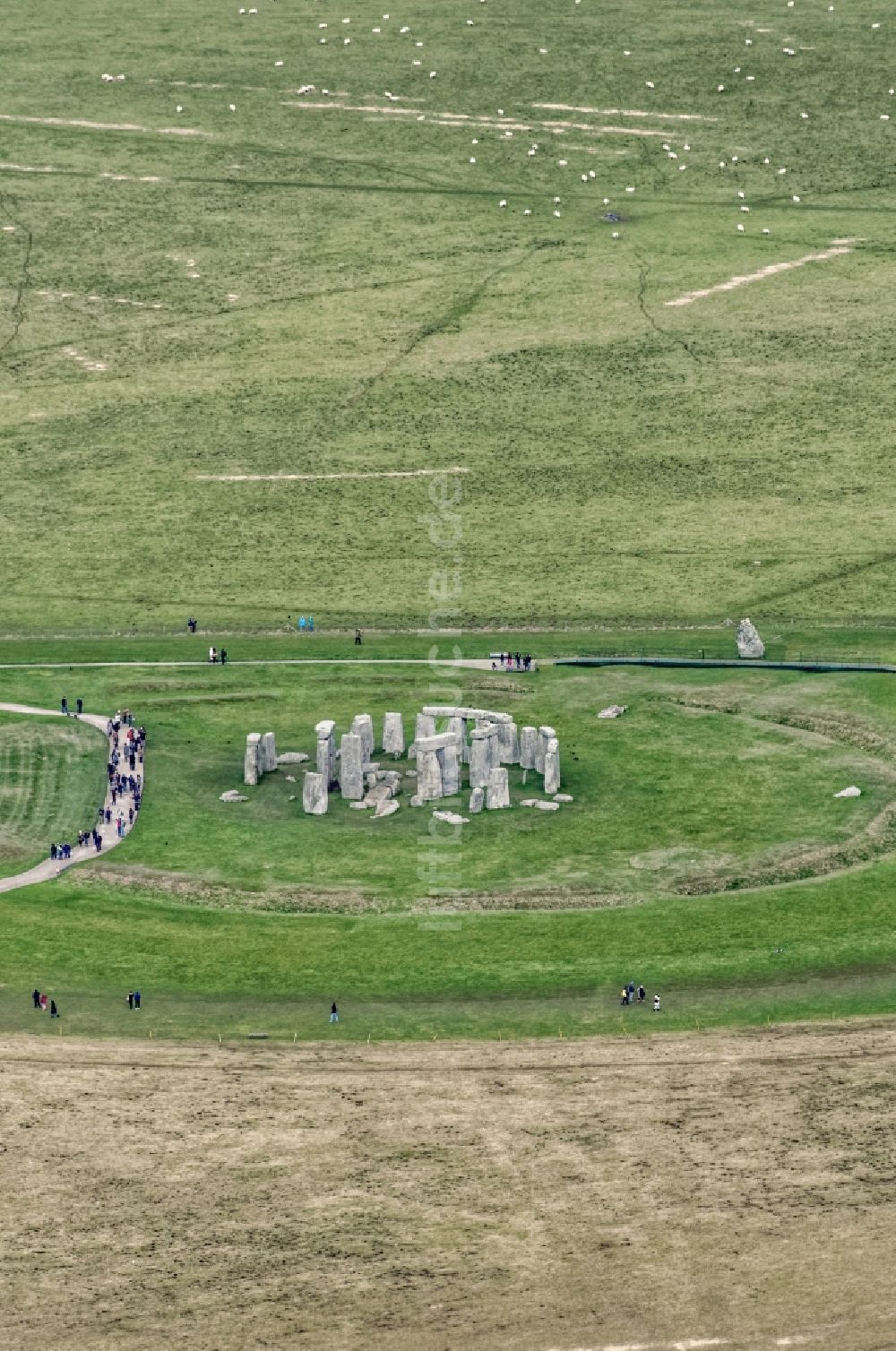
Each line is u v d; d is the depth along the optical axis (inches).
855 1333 5787.4
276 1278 6028.5
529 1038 7249.0
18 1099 6830.7
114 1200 6348.4
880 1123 6688.0
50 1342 5782.5
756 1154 6535.4
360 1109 6791.3
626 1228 6200.8
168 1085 6939.0
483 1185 6402.6
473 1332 5807.1
